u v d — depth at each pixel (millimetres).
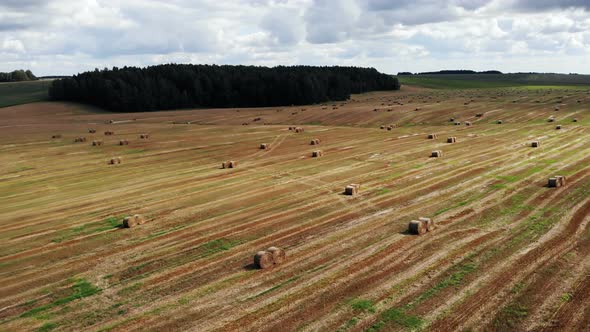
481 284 14812
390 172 31406
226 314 13812
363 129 55656
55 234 21438
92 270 17391
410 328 12617
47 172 35469
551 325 12500
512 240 18359
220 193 27656
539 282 14750
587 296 13781
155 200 26594
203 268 17156
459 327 12578
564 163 31688
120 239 20516
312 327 12891
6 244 20406
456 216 21766
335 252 18078
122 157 40906
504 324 12625
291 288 15219
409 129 54000
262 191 27766
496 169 30797
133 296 15219
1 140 52500
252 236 20297
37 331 13344
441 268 16109
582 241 17906
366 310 13609
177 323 13469
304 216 22766
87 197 27828
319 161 36531
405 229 20266
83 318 13977
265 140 48906
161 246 19531
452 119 58938
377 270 16219
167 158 40062
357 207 23875
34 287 16172
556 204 22750
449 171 30891
